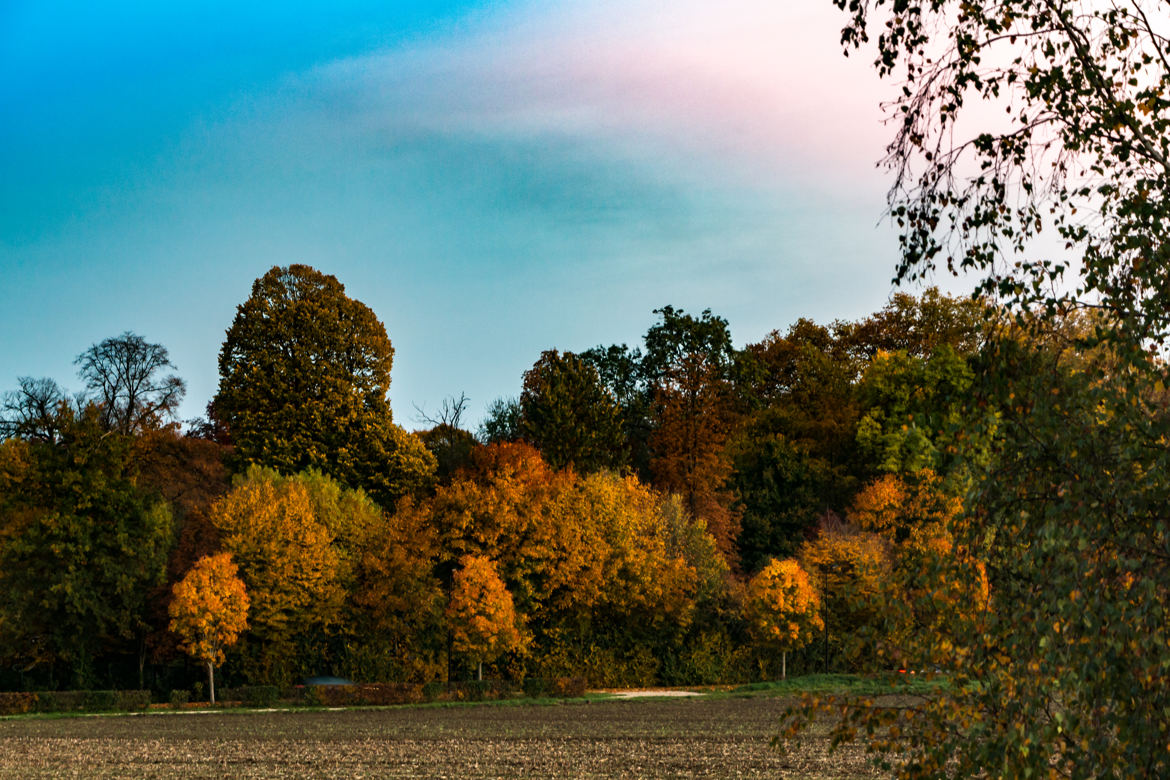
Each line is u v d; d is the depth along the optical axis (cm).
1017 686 862
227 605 5241
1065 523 835
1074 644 813
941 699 959
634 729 4209
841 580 6431
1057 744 883
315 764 3272
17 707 5038
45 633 5628
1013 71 977
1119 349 835
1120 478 816
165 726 4444
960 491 937
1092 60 955
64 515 5609
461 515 6078
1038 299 907
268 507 5653
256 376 7175
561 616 6456
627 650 6606
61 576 5531
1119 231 908
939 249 978
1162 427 805
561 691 5850
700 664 6562
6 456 5750
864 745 3484
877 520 6562
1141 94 932
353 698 5409
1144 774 781
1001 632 885
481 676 5950
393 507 7025
